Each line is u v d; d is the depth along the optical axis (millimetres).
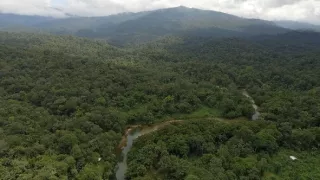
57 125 94812
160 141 90312
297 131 98625
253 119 120625
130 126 113500
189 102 130000
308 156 90812
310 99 126188
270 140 91938
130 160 85938
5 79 128375
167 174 78625
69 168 74062
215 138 96062
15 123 89000
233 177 75000
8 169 68188
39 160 73875
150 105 124562
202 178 71812
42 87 124750
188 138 91250
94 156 81500
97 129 95750
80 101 116250
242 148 88312
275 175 79438
